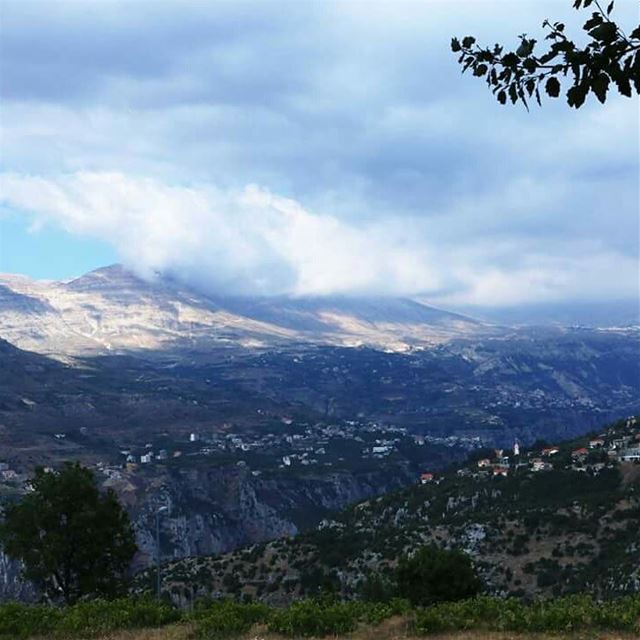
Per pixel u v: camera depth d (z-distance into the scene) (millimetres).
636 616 23406
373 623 24078
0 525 42188
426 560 49938
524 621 22688
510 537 99750
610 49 8195
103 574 41688
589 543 93312
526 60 8695
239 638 22078
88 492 41594
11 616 24703
